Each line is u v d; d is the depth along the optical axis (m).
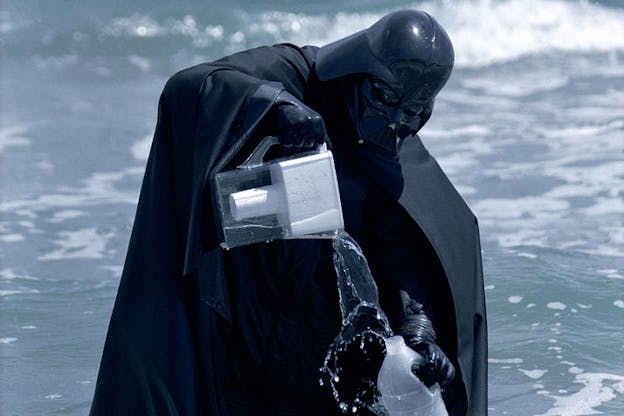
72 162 18.56
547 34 27.62
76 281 14.31
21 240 15.52
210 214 7.86
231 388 8.73
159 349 8.20
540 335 12.74
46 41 25.72
